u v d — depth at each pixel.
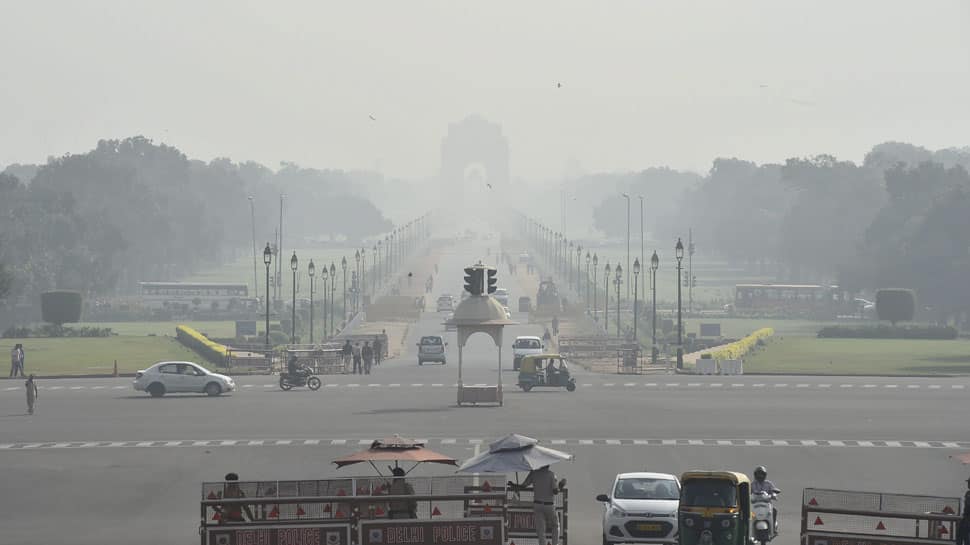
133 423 184.50
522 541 104.25
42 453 157.12
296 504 92.00
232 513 91.25
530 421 183.38
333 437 167.62
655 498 103.44
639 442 162.62
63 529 114.25
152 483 137.00
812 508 96.69
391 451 95.62
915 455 154.62
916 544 94.00
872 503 97.69
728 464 146.88
